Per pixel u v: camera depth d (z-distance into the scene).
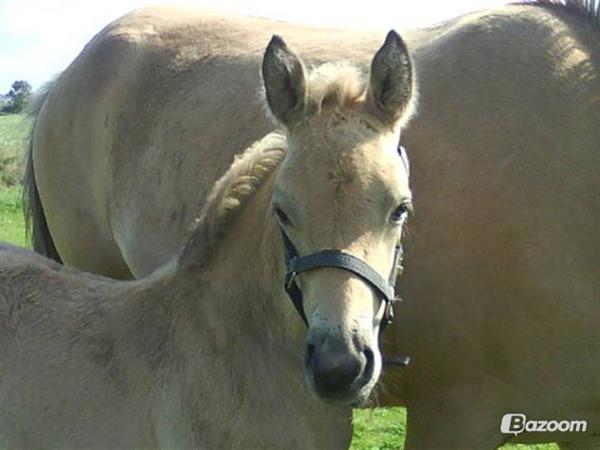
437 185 1.87
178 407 1.75
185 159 2.28
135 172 2.43
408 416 1.96
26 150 2.91
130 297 1.84
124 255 2.47
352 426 1.85
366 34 2.20
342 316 1.53
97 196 2.61
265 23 2.45
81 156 2.64
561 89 1.85
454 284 1.84
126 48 2.56
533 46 1.89
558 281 1.80
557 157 1.82
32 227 2.88
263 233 1.75
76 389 1.78
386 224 1.60
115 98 2.53
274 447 1.76
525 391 1.86
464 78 1.91
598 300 1.80
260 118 2.16
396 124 1.65
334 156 1.58
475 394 1.88
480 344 1.85
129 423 1.76
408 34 2.11
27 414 1.78
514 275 1.81
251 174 1.81
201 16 2.54
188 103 2.34
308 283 1.59
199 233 1.83
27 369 1.80
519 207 1.82
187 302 1.80
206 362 1.76
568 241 1.80
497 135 1.85
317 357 1.53
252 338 1.76
